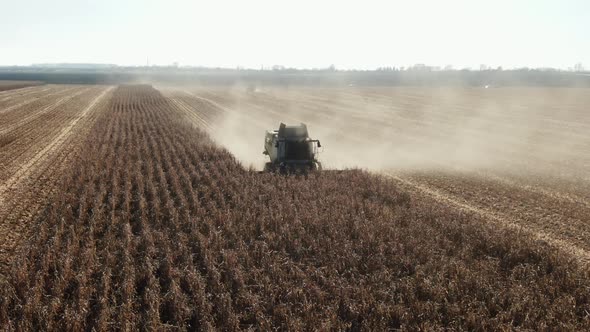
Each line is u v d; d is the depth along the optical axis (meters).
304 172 23.89
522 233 15.80
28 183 23.59
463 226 16.02
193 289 12.01
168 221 17.09
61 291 11.88
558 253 13.96
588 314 10.77
